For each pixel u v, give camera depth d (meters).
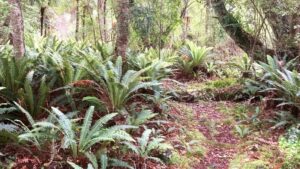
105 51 10.01
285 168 5.71
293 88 7.27
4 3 7.27
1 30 10.64
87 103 6.95
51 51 9.62
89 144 5.15
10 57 7.42
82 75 7.25
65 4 17.64
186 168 5.74
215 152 6.49
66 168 5.07
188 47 13.98
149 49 12.95
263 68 8.55
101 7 16.00
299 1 9.36
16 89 6.59
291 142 6.41
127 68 8.15
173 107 8.34
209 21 16.23
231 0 11.09
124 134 5.30
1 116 5.85
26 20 12.38
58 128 5.20
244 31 11.45
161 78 9.15
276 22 10.90
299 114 7.38
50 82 6.87
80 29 18.72
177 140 6.46
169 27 12.52
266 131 7.22
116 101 6.73
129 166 5.20
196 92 9.77
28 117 5.42
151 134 6.42
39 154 5.23
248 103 8.91
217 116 8.35
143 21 11.43
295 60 10.09
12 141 5.43
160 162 5.70
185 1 15.15
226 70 13.20
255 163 5.81
